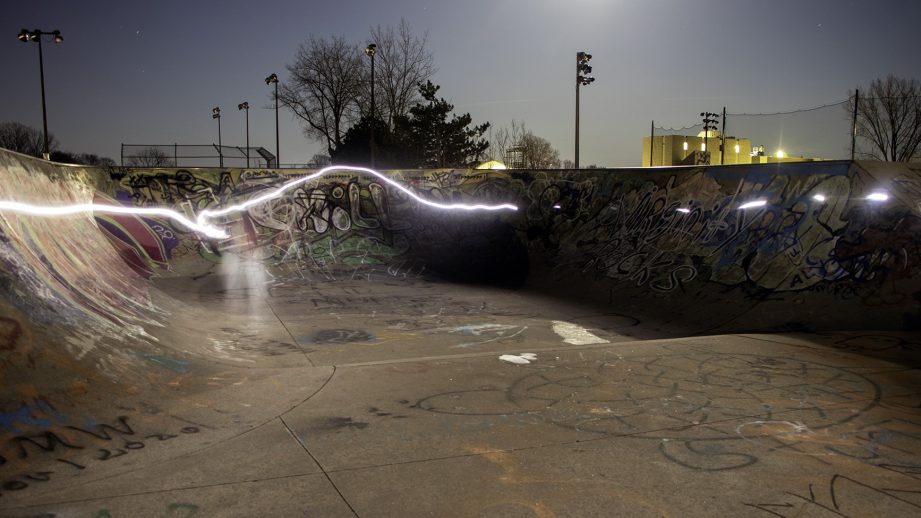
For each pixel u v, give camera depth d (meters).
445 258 14.70
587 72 24.83
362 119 39.19
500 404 4.31
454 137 44.84
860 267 7.59
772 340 6.41
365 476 3.10
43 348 3.93
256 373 5.05
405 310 9.76
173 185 13.98
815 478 3.10
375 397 4.45
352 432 3.73
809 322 7.28
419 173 15.77
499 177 15.13
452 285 12.73
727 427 3.87
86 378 3.97
